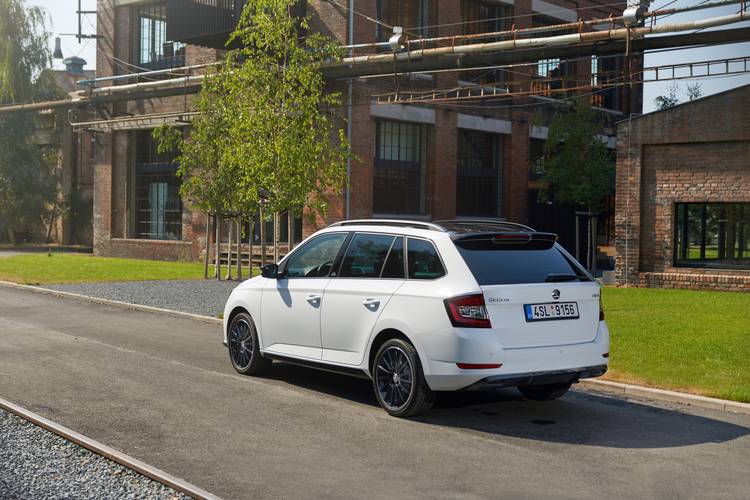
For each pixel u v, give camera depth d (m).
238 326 9.66
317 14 25.31
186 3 26.69
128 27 32.94
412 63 22.97
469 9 29.36
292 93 16.50
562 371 7.32
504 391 8.94
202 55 29.92
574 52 20.50
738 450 6.65
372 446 6.55
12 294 18.64
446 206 28.22
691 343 11.48
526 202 31.14
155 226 32.59
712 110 19.58
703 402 8.33
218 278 22.17
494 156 30.56
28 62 40.88
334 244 8.59
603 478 5.79
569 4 32.81
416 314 7.38
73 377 9.12
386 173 26.95
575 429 7.26
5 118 40.09
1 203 40.22
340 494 5.34
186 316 15.09
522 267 7.45
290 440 6.67
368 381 9.30
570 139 28.03
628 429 7.30
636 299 17.41
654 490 5.53
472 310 7.06
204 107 20.59
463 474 5.82
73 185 42.09
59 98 41.41
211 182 21.31
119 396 8.19
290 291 8.84
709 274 19.97
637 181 20.77
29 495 5.19
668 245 20.52
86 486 5.40
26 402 7.84
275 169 16.19
